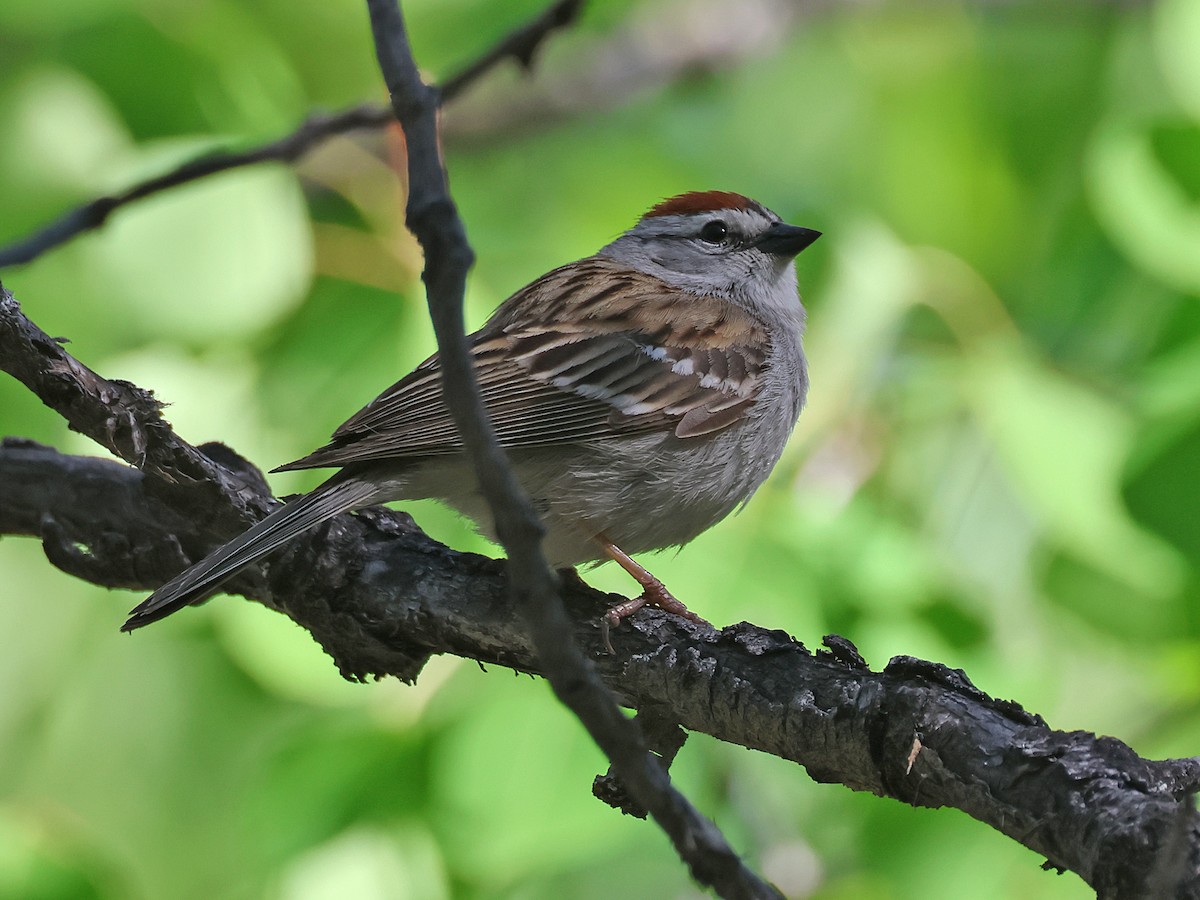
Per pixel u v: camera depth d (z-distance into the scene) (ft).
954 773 18.03
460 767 28.02
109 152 34.12
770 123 49.96
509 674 28.78
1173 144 30.27
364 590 23.08
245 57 34.50
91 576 25.00
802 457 31.55
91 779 39.34
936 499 32.09
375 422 24.58
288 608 23.41
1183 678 31.76
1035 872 32.55
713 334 28.19
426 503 31.55
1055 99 46.85
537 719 28.12
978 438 32.04
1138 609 31.30
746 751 32.73
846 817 32.68
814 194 41.06
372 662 23.50
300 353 31.42
